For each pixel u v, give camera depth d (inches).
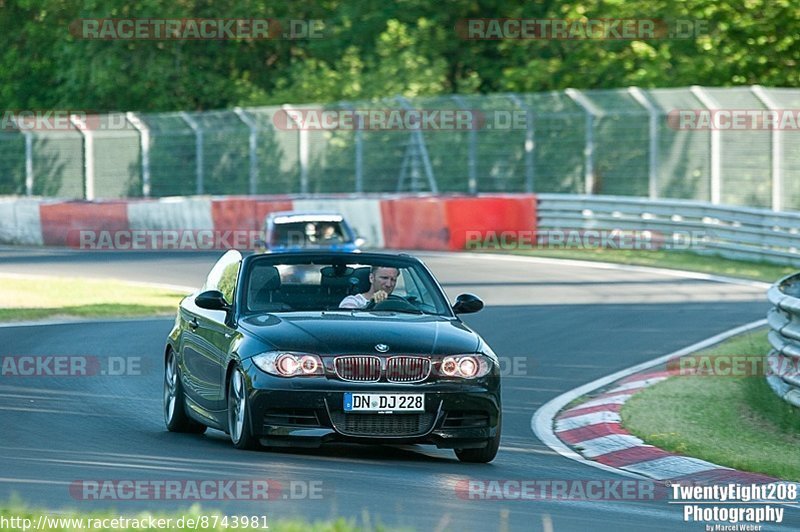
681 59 4702.3
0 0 6102.4
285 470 989.2
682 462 1159.0
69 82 5693.9
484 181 4005.9
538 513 864.3
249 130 4325.8
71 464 1005.8
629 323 2219.5
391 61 5004.9
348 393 1050.1
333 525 716.0
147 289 2844.5
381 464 1060.5
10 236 4252.0
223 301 1169.4
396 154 4163.4
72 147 4589.1
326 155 4266.7
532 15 5221.5
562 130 3846.0
